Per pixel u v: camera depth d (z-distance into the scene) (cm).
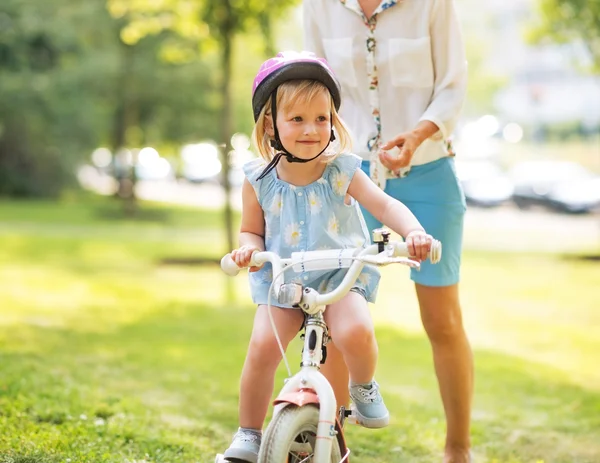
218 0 1521
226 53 1577
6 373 756
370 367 392
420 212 502
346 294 389
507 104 6312
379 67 496
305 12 513
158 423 641
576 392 820
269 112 407
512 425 688
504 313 1352
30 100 3388
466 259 2106
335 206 415
